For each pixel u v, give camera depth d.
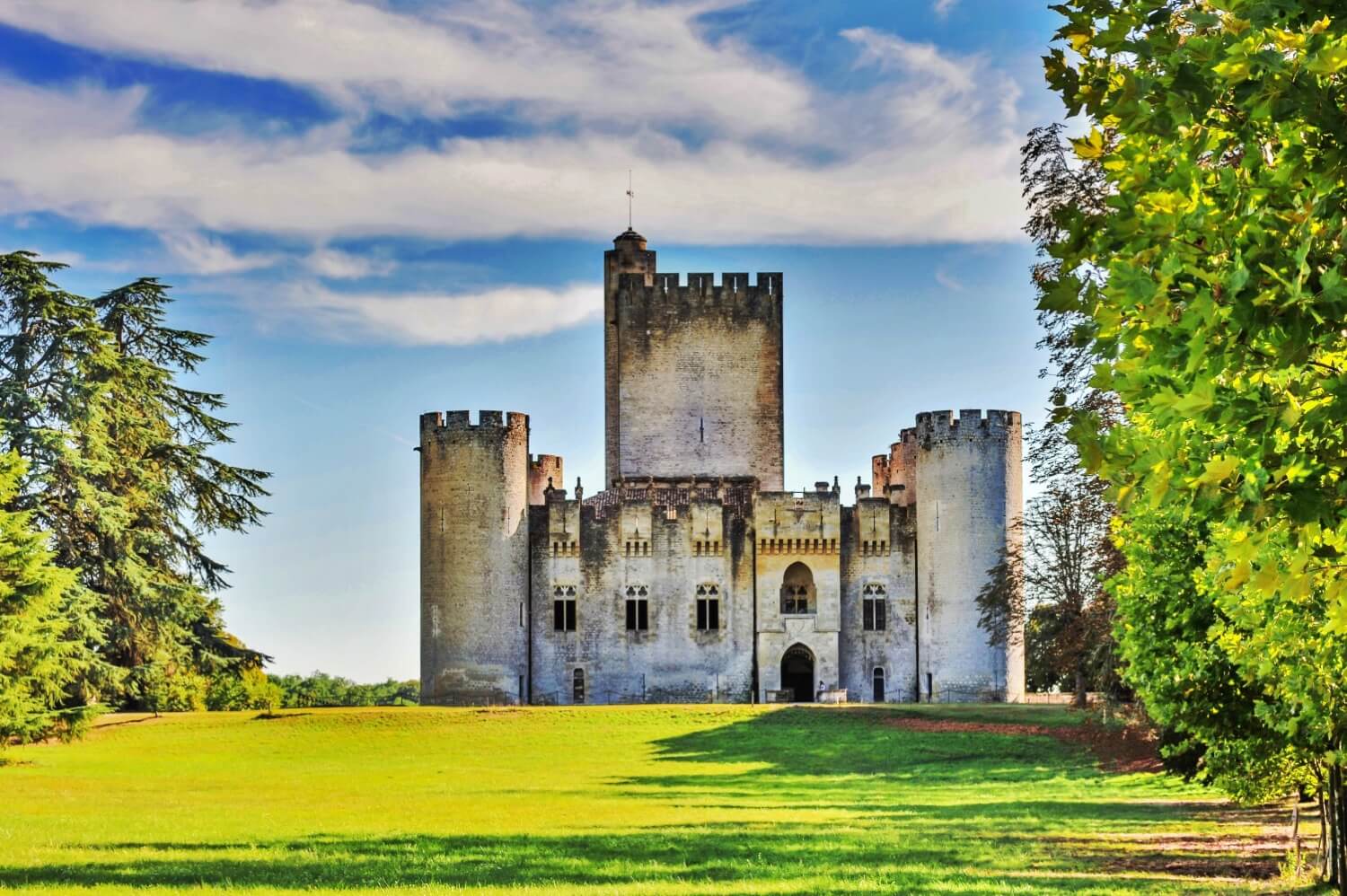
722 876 34.97
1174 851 40.28
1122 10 14.54
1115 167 15.14
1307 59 13.03
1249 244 13.34
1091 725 68.06
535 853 40.09
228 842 42.53
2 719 65.25
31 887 32.78
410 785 67.75
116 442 89.25
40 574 65.62
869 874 35.09
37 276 87.62
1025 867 36.47
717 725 89.00
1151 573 36.06
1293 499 13.95
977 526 101.31
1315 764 33.00
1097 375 14.74
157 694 91.62
